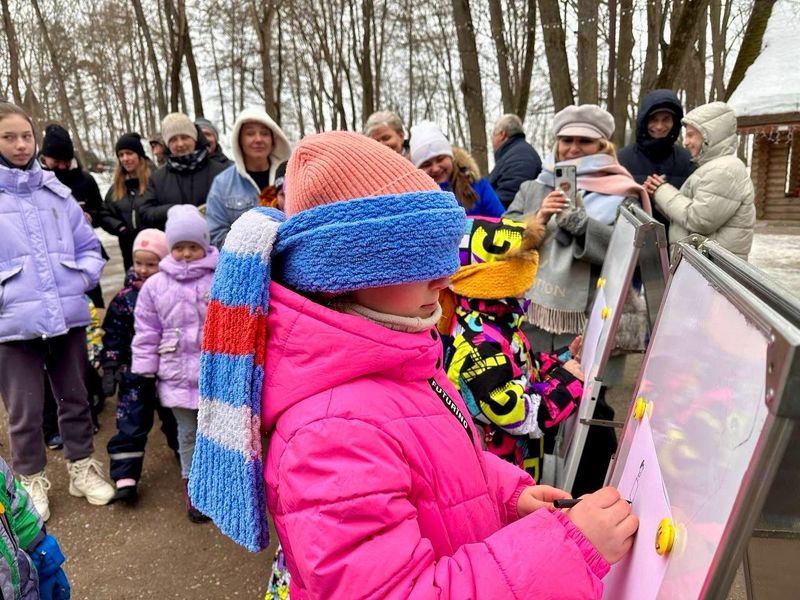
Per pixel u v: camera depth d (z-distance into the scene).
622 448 1.10
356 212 0.83
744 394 0.56
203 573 2.44
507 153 4.45
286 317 0.87
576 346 2.21
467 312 1.79
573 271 2.42
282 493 0.84
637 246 1.46
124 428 2.94
